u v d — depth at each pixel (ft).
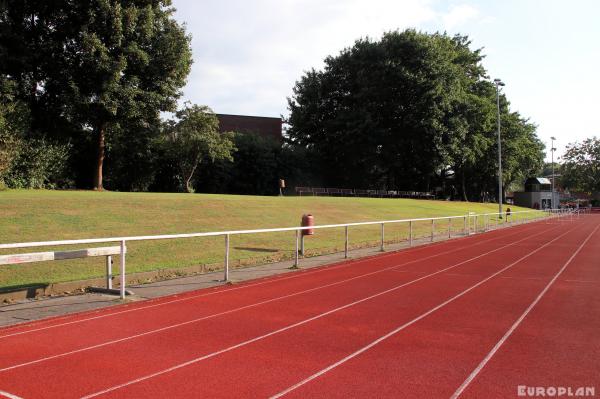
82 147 122.01
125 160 132.87
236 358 19.13
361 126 170.40
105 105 99.04
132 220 55.31
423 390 15.81
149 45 109.29
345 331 23.09
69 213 53.47
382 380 16.72
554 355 19.45
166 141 131.95
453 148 173.68
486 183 250.78
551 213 196.75
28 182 94.12
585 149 330.75
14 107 89.51
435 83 168.45
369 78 178.60
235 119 216.13
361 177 191.21
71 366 18.20
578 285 36.29
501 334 22.57
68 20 99.50
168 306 28.63
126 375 17.26
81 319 25.45
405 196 194.80
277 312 27.12
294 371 17.65
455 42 214.90
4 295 28.84
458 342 21.26
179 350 20.20
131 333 22.77
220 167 156.35
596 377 17.01
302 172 181.06
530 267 46.39
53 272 34.88
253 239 56.85
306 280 38.09
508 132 216.33
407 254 56.54
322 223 75.25
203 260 43.70
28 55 96.27
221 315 26.40
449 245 67.92
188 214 63.77
